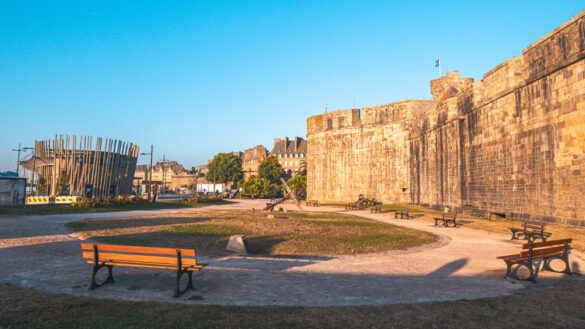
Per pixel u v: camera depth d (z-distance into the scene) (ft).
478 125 83.92
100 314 15.90
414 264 29.63
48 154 141.28
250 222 60.75
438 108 107.96
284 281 23.07
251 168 419.33
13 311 16.03
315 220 69.21
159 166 549.54
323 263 29.60
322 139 168.96
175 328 14.26
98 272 24.91
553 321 15.97
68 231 46.14
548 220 59.82
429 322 15.61
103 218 65.82
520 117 68.18
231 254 33.27
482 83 83.66
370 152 152.76
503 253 35.68
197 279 23.41
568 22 55.36
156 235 43.09
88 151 140.56
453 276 25.34
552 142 59.41
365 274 25.57
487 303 18.60
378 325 15.12
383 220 76.07
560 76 57.82
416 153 128.88
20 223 54.85
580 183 53.42
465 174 89.71
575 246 38.22
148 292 20.04
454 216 61.36
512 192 70.38
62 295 18.97
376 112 152.97
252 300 18.61
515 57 71.00
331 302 18.44
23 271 24.61
